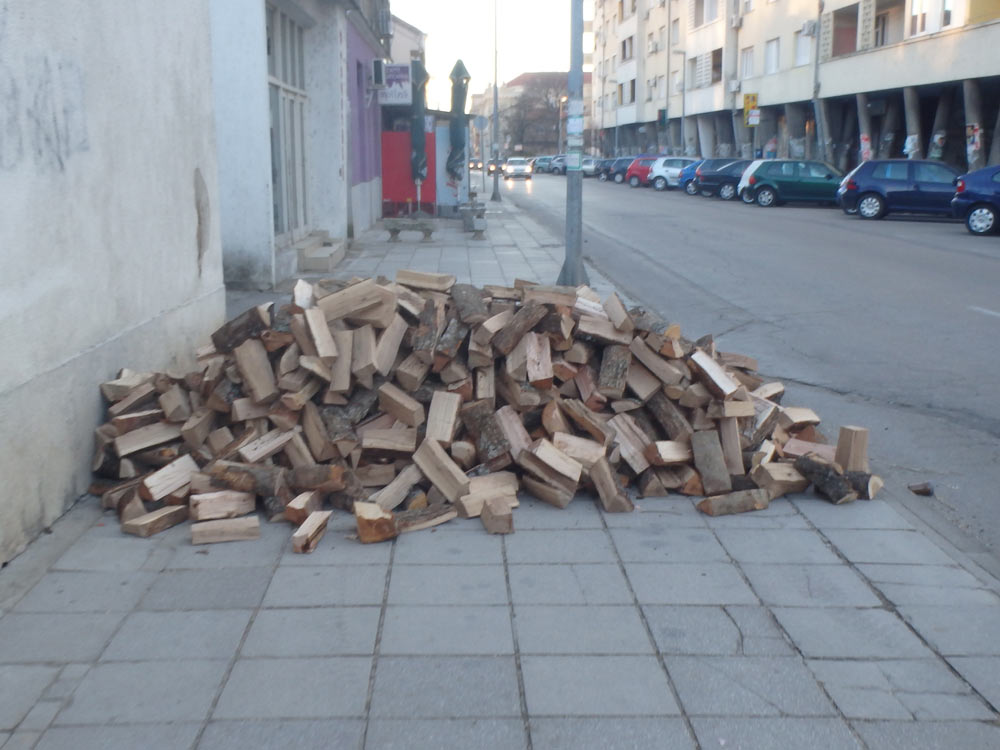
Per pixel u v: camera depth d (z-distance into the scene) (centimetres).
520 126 10738
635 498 525
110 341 549
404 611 387
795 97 4153
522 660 351
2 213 423
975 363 870
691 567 434
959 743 306
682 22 5612
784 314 1125
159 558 435
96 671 340
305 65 1594
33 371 451
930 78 3148
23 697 324
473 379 557
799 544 462
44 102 467
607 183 5300
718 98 5053
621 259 1673
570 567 432
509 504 500
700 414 553
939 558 448
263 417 527
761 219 2595
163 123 652
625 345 568
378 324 550
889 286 1326
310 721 312
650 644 364
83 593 399
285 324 531
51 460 468
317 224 1647
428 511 481
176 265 681
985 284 1333
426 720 313
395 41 4594
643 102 6600
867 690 335
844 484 517
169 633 367
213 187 781
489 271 1437
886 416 716
